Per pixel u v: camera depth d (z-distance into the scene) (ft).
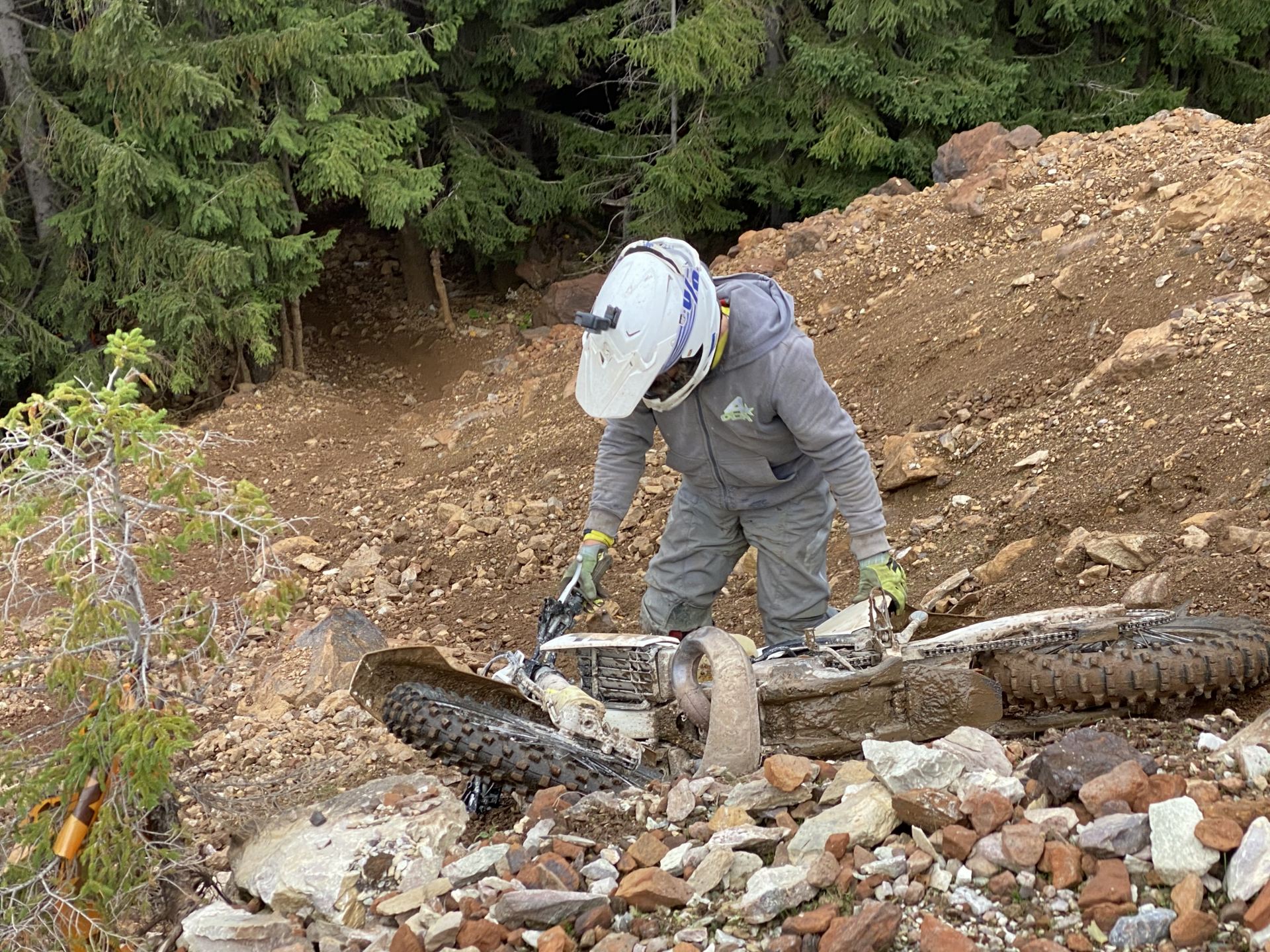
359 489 31.27
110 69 36.17
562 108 55.21
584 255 49.85
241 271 37.70
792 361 12.50
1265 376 19.86
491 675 13.41
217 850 13.50
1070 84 45.78
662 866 9.48
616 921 9.04
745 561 21.98
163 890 11.76
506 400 36.63
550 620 13.78
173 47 37.27
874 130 42.57
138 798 10.78
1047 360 24.66
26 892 10.78
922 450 23.53
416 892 9.97
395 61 39.55
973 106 41.83
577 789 11.76
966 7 44.91
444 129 48.78
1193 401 20.34
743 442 13.29
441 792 11.79
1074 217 30.91
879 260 33.88
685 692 11.85
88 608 10.33
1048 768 9.55
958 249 32.86
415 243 49.16
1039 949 7.74
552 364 39.06
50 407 10.43
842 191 44.19
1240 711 12.85
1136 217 27.48
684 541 14.97
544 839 10.38
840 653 12.34
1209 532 16.93
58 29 38.86
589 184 47.60
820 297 34.01
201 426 36.52
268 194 38.29
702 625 15.38
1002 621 12.85
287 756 16.63
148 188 37.42
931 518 21.45
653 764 12.43
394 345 46.73
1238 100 49.98
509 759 11.73
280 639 22.31
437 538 26.73
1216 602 15.26
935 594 18.76
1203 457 18.72
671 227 46.24
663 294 11.83
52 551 10.43
